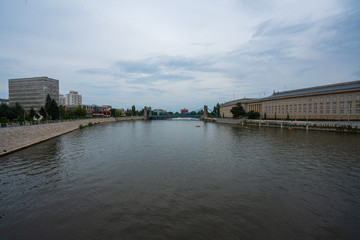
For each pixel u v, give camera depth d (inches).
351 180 1061.8
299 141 2346.2
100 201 820.6
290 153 1696.6
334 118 4020.7
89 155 1587.1
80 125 3836.1
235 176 1120.8
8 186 967.0
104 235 610.9
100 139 2465.6
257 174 1155.9
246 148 1937.7
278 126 4520.2
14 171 1179.3
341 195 885.2
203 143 2250.2
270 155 1627.7
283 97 5305.1
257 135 3006.9
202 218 701.3
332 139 2474.2
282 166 1312.7
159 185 986.1
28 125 2022.6
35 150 1743.4
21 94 6929.1
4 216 716.0
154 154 1651.1
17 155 1557.6
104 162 1386.6
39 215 722.2
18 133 1770.4
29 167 1256.2
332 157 1546.5
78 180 1047.0
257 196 872.9
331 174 1154.7
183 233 619.8
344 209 767.1
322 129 3518.7
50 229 643.5
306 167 1288.1
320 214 731.4
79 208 766.5
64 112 5034.5
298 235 613.3
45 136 2311.8
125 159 1473.9
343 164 1352.1
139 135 2984.7
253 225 662.5
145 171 1198.3
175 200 831.7
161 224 665.6
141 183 1010.7
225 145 2114.9
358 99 3614.7
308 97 4591.5
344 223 676.7
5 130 1593.3
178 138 2684.5
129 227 649.6
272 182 1034.7
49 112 3887.8
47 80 6934.1
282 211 750.5
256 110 6722.4
